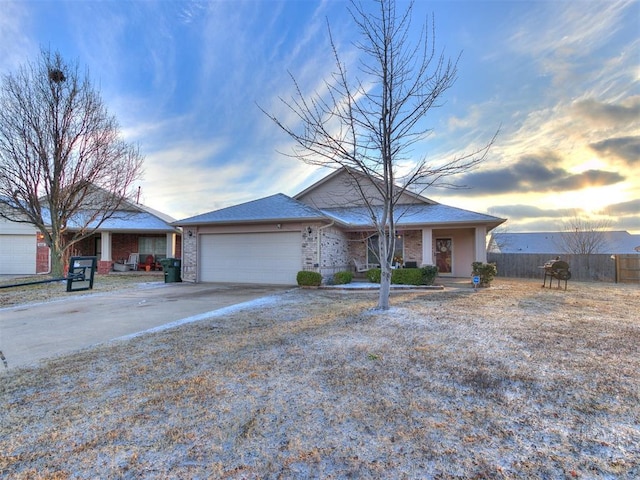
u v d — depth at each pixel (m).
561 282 14.97
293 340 5.09
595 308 7.71
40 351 4.87
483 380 3.58
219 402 3.14
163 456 2.36
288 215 12.95
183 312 7.64
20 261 17.98
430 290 11.09
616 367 3.91
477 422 2.75
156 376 3.78
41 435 2.64
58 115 13.90
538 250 31.03
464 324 6.03
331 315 6.89
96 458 2.34
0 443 2.54
